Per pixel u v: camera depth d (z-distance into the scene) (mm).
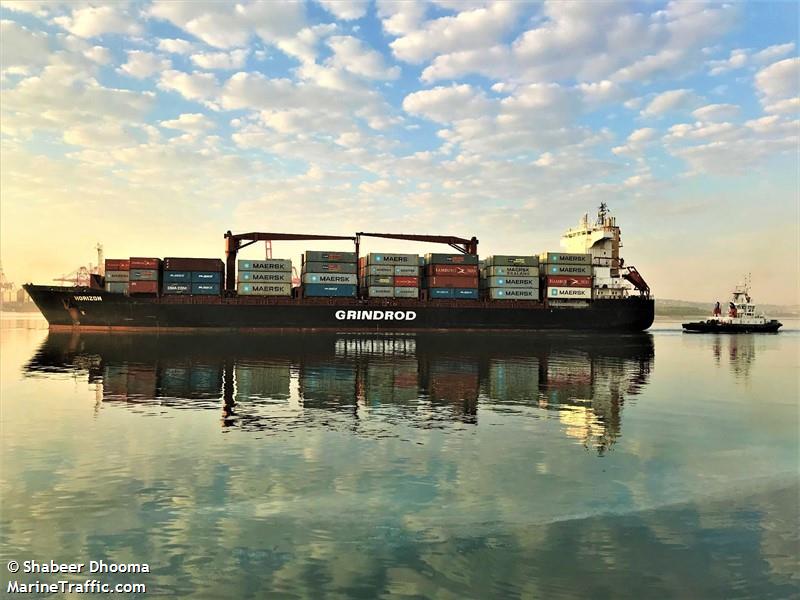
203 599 7941
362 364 36594
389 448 15641
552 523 10516
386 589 8219
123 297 70438
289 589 8211
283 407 21750
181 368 34094
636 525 10445
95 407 21516
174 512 10938
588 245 86125
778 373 35281
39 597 7926
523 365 37000
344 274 76938
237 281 74375
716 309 103250
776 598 7953
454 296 78562
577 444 16297
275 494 11961
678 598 7973
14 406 21703
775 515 10914
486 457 14836
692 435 17516
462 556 9227
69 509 11055
